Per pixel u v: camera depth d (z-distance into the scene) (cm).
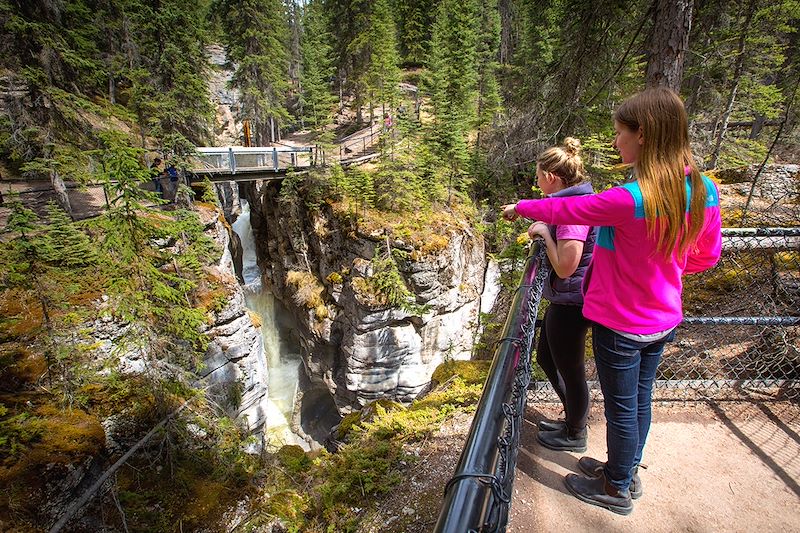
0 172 1609
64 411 800
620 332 211
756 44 1741
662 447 317
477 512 109
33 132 1234
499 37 3803
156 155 1947
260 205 2720
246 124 2991
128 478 794
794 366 431
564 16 888
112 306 950
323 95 2703
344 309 2075
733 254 529
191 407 964
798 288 485
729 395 381
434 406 600
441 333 2098
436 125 2414
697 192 181
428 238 1923
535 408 377
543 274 274
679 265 198
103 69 1423
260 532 693
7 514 598
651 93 184
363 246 1956
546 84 981
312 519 516
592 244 253
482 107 3034
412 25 4522
